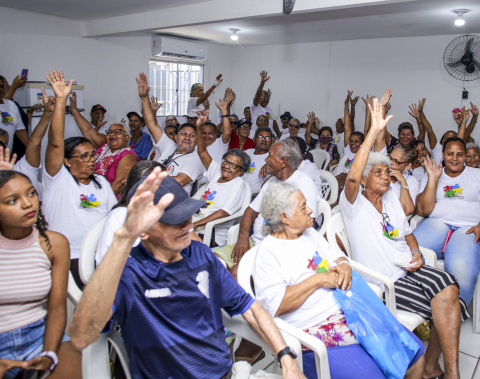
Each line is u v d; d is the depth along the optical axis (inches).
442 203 111.6
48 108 90.0
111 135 113.0
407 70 245.1
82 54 223.1
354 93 268.2
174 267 46.2
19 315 53.3
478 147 120.6
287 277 65.2
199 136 128.7
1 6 184.9
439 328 76.7
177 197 43.8
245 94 320.8
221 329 51.1
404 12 161.3
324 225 97.4
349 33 229.8
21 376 49.9
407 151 118.9
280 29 217.0
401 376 58.5
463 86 227.6
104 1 161.8
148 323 44.3
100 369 48.8
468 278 95.0
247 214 100.1
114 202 89.9
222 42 289.4
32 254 53.5
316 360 56.3
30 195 51.0
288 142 96.3
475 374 82.6
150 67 269.6
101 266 37.0
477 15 165.9
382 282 76.5
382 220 83.9
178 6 168.6
